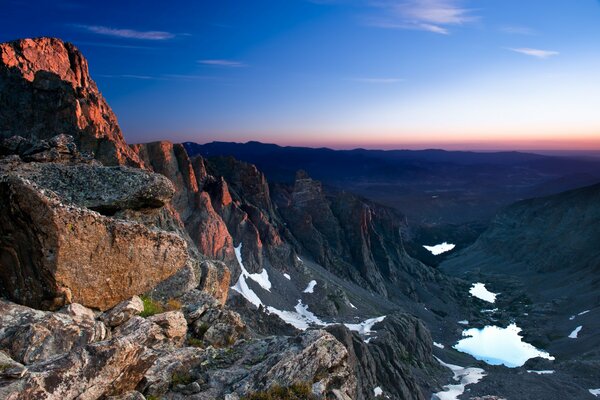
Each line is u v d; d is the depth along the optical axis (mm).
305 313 180000
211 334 23766
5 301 18047
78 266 19469
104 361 15047
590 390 141875
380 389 115000
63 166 27031
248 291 174375
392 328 161500
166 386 18078
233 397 17625
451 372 161250
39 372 13633
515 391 137875
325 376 20266
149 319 20219
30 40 131750
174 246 23922
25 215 18438
